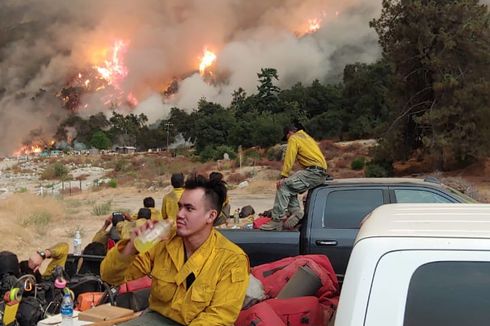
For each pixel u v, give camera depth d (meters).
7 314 4.13
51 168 61.03
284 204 6.82
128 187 40.12
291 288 3.79
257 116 81.62
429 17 33.84
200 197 2.95
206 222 2.96
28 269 5.07
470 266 2.03
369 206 6.30
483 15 33.44
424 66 34.62
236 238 6.50
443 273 2.04
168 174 50.81
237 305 2.91
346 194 6.39
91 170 65.69
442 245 2.07
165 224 2.92
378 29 36.81
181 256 2.98
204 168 51.97
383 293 2.04
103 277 3.08
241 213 10.09
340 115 73.25
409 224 2.34
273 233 6.47
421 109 35.94
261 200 26.72
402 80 35.81
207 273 2.92
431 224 2.32
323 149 57.03
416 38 34.72
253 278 3.66
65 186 44.34
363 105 70.81
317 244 6.21
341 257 6.13
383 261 2.08
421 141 36.19
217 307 2.88
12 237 13.54
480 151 32.03
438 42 33.91
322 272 3.95
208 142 77.50
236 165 50.75
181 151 84.50
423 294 2.02
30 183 54.25
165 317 3.01
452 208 2.76
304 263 4.17
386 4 35.88
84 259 5.95
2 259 4.62
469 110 32.09
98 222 18.03
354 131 69.56
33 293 4.53
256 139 68.50
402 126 36.03
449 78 32.31
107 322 3.77
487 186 28.95
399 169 37.34
